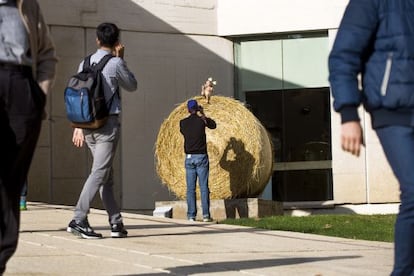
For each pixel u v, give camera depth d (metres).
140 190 20.27
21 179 5.69
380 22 5.45
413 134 5.39
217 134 17.45
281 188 21.14
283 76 21.44
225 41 21.50
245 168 17.36
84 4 19.92
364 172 20.39
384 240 11.97
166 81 20.80
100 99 9.50
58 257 8.43
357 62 5.41
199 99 18.02
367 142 20.25
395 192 20.27
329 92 21.19
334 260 8.67
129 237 10.38
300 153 21.14
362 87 5.54
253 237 10.86
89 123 9.50
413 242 5.45
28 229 10.94
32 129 5.60
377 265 8.34
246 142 17.38
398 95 5.33
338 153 20.64
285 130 21.33
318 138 21.09
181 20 21.05
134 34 20.53
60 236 10.21
